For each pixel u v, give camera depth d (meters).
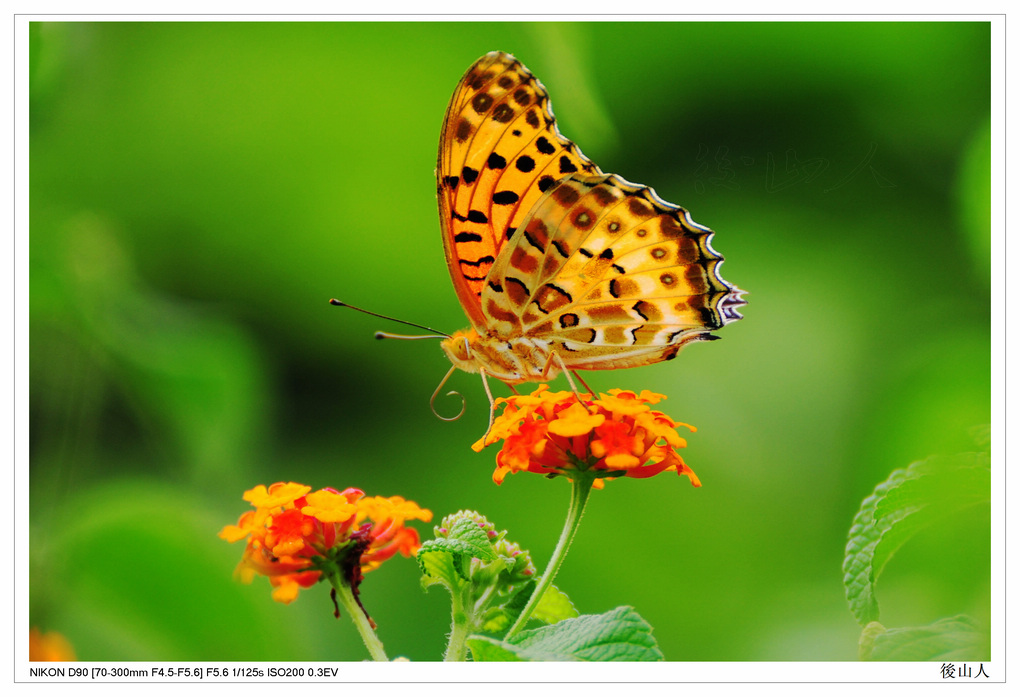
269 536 0.85
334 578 0.85
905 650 0.84
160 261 0.96
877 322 0.95
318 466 0.96
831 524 0.94
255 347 0.96
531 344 0.88
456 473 0.96
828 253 0.96
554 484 0.95
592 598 0.94
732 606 0.94
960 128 0.95
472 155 0.87
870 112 0.96
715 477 0.95
